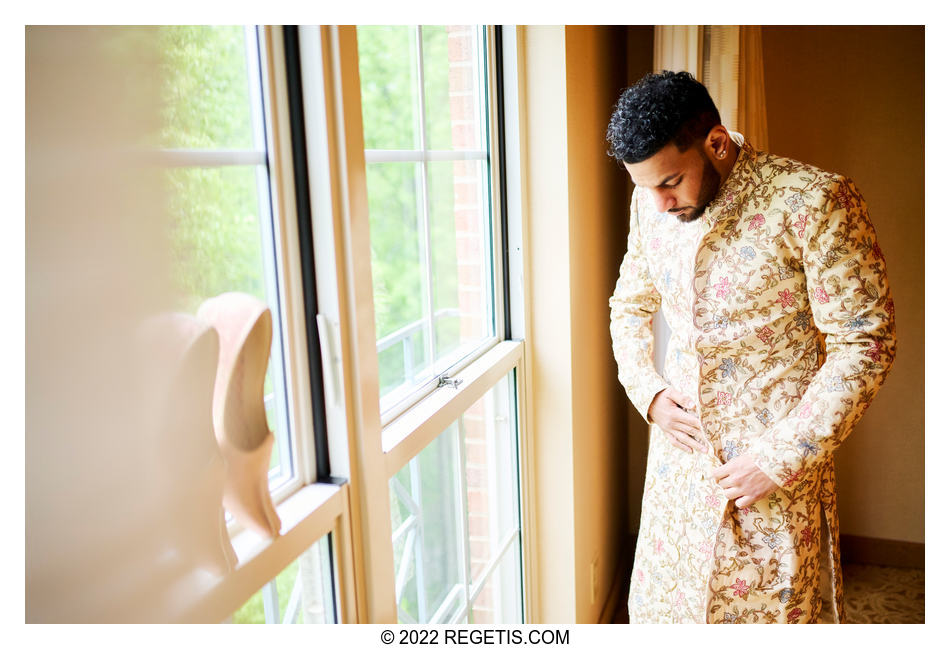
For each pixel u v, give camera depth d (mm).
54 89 605
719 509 1446
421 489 1472
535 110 1730
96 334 644
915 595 2652
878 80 2516
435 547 1549
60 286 611
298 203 963
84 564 634
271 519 855
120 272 671
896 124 2529
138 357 687
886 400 2742
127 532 674
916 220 2572
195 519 750
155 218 717
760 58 2240
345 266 990
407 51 1314
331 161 954
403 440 1178
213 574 774
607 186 2270
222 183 831
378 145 1231
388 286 1286
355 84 977
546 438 1906
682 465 1547
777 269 1332
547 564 1990
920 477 2760
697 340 1408
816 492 1465
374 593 1100
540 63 1705
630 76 2633
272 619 964
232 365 780
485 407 1739
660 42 2010
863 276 1294
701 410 1438
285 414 993
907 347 2678
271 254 940
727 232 1355
